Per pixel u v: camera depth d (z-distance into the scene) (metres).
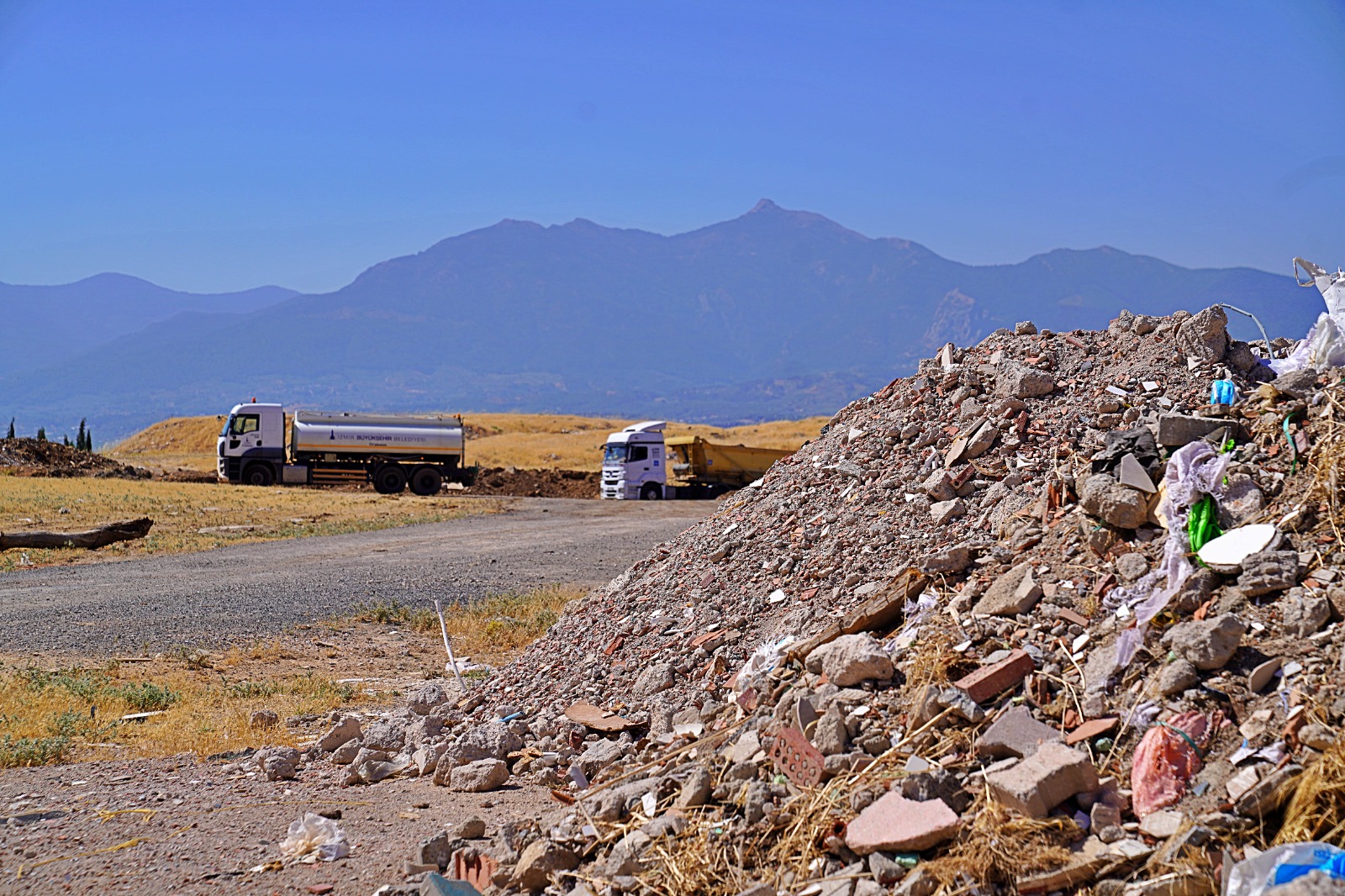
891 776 5.20
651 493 48.81
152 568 23.61
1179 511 6.44
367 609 18.06
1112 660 5.61
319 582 21.45
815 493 10.09
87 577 22.06
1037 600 6.48
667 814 5.55
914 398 10.55
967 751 5.39
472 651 14.92
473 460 80.12
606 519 37.03
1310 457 6.43
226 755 8.84
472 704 9.81
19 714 10.23
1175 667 5.23
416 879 5.38
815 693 6.41
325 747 8.83
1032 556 7.01
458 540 30.05
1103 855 4.38
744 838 5.15
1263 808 4.38
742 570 9.39
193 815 6.73
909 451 9.71
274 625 16.47
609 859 5.25
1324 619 5.18
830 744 5.67
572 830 5.74
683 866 4.98
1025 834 4.56
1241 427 7.11
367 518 36.41
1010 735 5.31
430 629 16.56
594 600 10.92
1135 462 6.94
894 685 6.23
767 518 10.15
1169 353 8.76
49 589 20.19
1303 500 6.08
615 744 7.54
